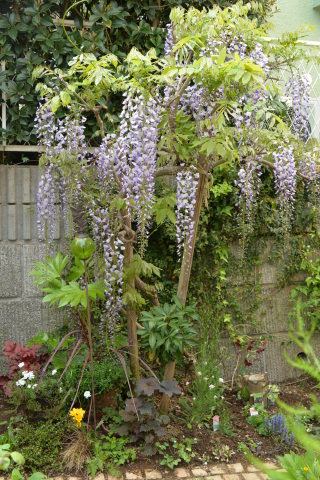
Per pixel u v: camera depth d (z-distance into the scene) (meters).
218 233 4.74
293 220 4.96
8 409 3.86
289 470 1.07
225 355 4.80
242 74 2.98
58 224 4.48
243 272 4.88
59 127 3.98
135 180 3.38
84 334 3.72
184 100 3.79
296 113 4.41
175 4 4.61
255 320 4.93
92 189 4.11
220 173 4.61
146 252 4.62
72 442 3.46
